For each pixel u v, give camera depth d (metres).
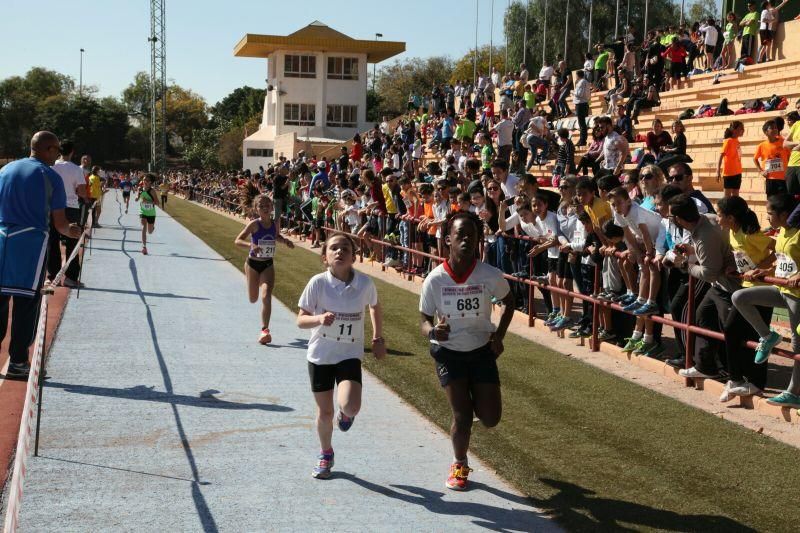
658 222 8.64
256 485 5.43
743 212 7.17
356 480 5.60
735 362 7.36
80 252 13.74
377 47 66.50
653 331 9.21
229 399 7.50
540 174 21.66
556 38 51.81
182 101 142.75
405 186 16.45
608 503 5.20
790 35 21.09
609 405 7.47
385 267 18.17
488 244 12.76
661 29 26.06
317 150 55.31
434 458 6.11
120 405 7.14
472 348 5.46
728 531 4.77
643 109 22.62
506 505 5.20
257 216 10.25
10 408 6.86
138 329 10.56
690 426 6.83
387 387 8.19
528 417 7.09
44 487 5.21
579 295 10.08
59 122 118.88
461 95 37.34
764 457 6.05
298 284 15.65
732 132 14.43
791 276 6.59
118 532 4.59
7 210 7.55
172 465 5.74
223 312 12.23
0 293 7.59
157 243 23.33
